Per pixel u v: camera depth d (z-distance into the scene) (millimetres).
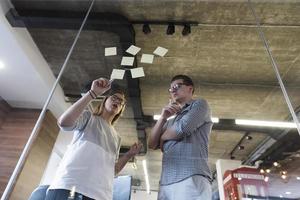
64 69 1866
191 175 1014
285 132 1534
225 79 2277
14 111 2471
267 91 2070
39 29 2402
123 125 1343
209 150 1226
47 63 2336
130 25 2385
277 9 2189
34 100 2438
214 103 2059
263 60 2438
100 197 961
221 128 1722
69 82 1724
